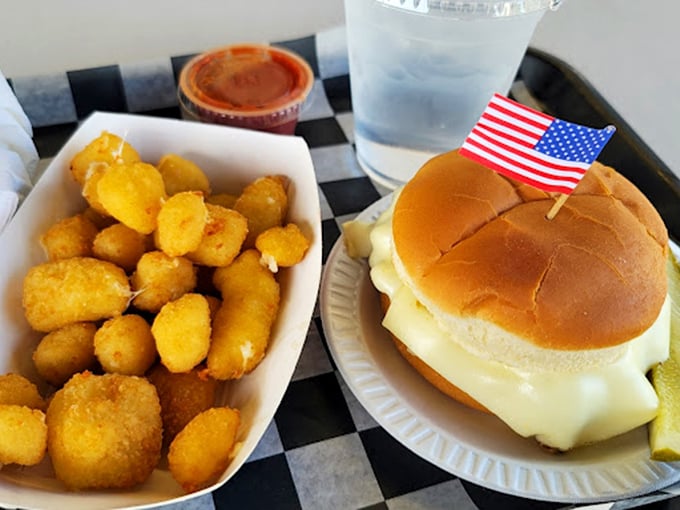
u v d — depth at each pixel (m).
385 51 0.26
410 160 0.29
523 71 0.35
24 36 0.36
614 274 0.18
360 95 0.28
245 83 0.31
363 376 0.21
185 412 0.20
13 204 0.21
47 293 0.20
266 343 0.21
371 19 0.25
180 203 0.21
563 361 0.19
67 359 0.20
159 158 0.26
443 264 0.19
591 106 0.32
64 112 0.33
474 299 0.18
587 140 0.19
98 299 0.21
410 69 0.26
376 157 0.30
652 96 0.38
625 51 0.41
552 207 0.19
